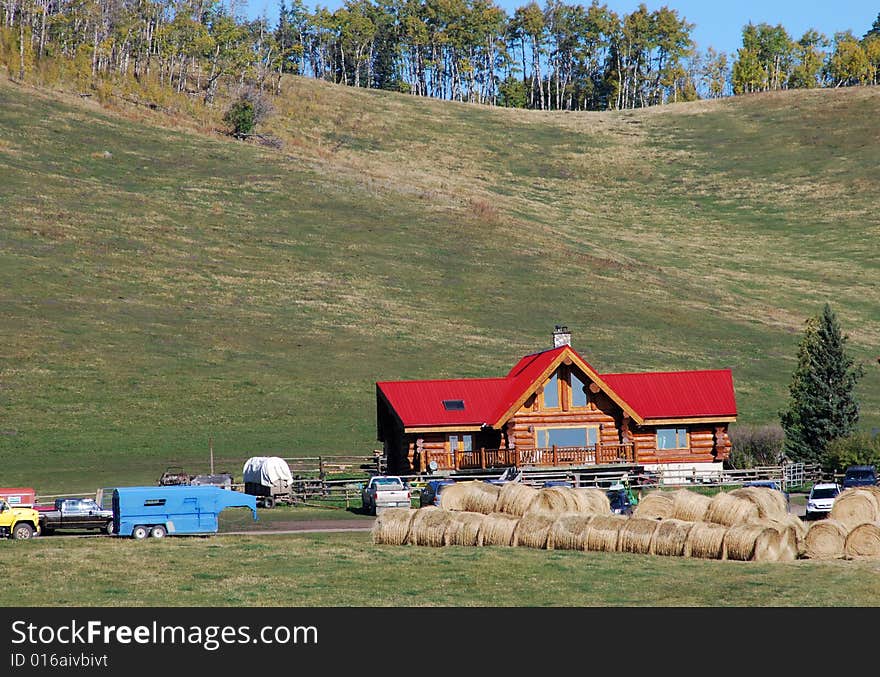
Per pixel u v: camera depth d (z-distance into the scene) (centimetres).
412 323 11638
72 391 9012
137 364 9731
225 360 10069
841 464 6625
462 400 6769
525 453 6444
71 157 15225
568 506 4331
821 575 3353
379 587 3241
